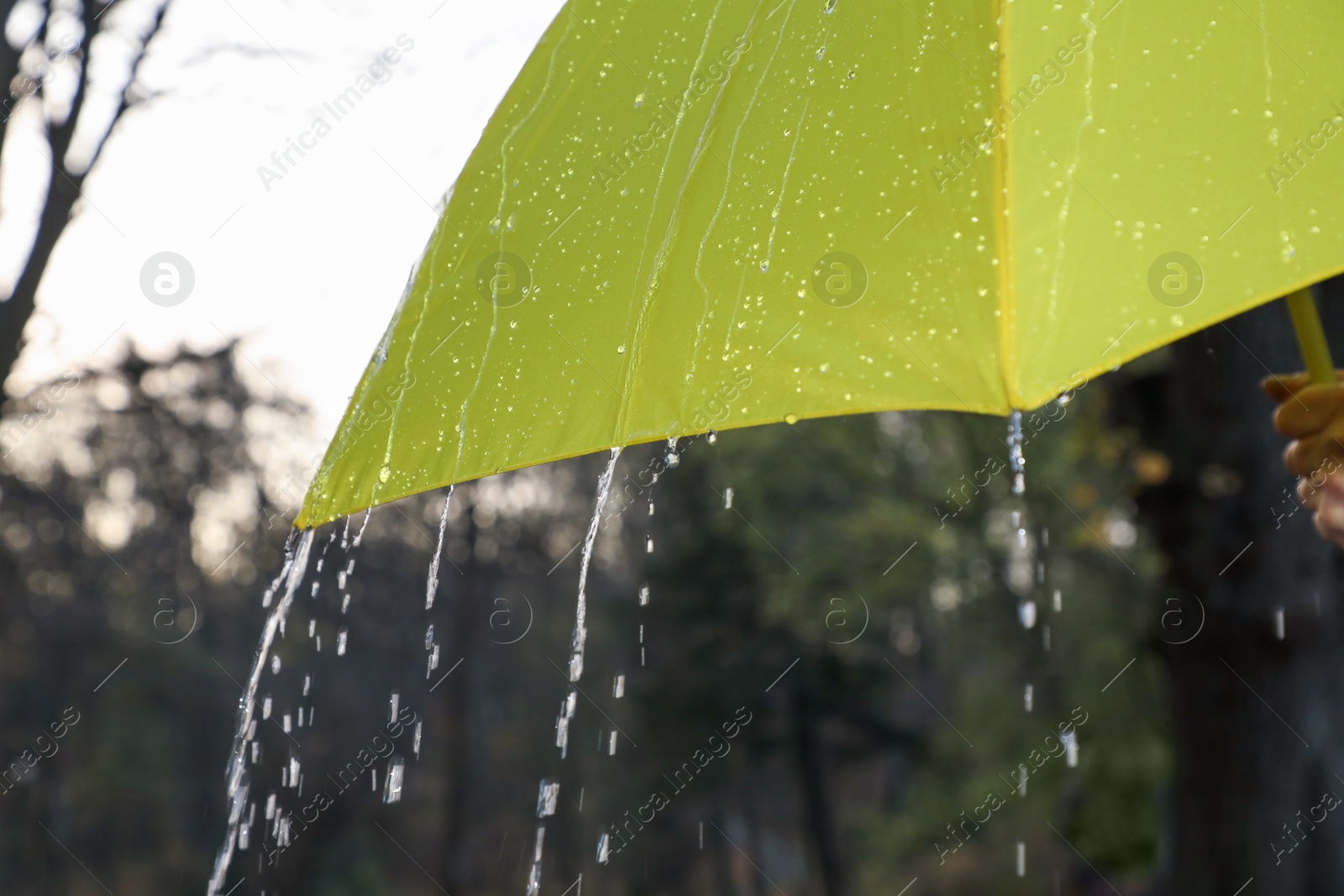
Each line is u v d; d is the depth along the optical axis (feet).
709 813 82.64
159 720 86.38
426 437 4.12
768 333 3.37
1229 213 2.75
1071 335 2.71
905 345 3.10
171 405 28.25
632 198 3.95
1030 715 45.96
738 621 71.77
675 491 70.44
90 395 24.91
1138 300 2.69
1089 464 35.12
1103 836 41.47
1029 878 47.37
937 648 65.72
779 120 3.62
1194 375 15.90
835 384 3.16
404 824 83.97
